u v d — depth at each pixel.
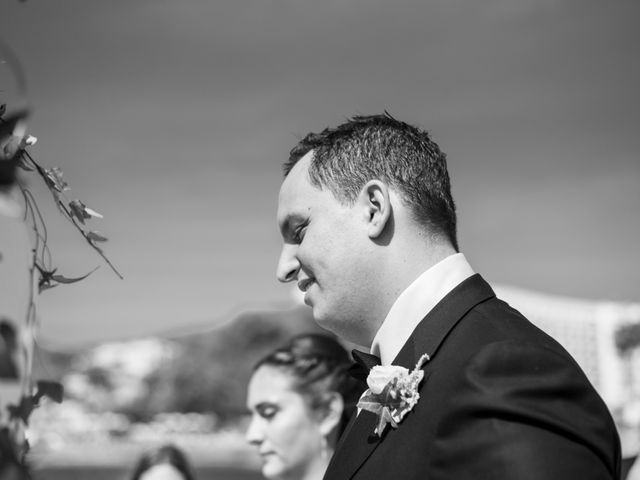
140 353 80.31
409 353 1.55
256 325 61.16
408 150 1.65
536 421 1.32
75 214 1.46
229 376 68.25
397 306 1.60
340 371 2.84
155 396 76.00
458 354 1.48
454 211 1.70
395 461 1.46
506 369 1.39
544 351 1.41
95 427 66.00
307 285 1.69
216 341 70.19
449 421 1.39
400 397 1.50
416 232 1.62
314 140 1.77
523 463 1.28
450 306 1.56
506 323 1.51
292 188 1.69
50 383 1.27
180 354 75.75
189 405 72.62
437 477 1.38
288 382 2.80
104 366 80.75
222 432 67.44
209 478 31.30
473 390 1.38
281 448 2.79
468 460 1.34
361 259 1.61
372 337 1.67
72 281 1.39
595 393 1.43
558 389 1.36
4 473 1.06
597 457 1.33
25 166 1.41
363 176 1.63
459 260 1.63
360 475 1.50
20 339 1.07
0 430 1.06
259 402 2.83
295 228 1.68
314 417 2.81
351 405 2.82
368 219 1.62
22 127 1.22
